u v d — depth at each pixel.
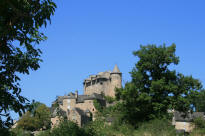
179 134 31.62
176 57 42.75
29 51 10.45
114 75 122.25
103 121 32.69
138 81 42.66
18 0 7.98
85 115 100.12
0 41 8.93
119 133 30.69
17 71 10.18
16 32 9.07
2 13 5.09
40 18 9.46
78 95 115.00
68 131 21.56
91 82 129.00
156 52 42.69
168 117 39.62
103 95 117.94
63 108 111.12
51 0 9.59
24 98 9.81
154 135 29.53
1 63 9.85
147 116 39.91
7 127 9.59
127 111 40.28
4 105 9.35
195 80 41.94
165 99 40.19
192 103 42.41
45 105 81.06
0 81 9.61
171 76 42.38
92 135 23.27
